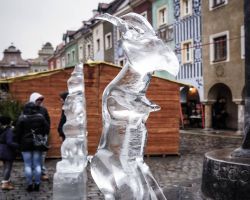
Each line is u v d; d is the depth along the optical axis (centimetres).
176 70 242
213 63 2145
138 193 262
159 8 2650
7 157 715
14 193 688
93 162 270
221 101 2327
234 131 2086
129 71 255
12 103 1090
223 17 2064
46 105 1138
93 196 655
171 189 485
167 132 1202
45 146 698
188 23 2348
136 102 256
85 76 1146
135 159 264
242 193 408
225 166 421
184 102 2492
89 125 1148
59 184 354
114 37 3222
